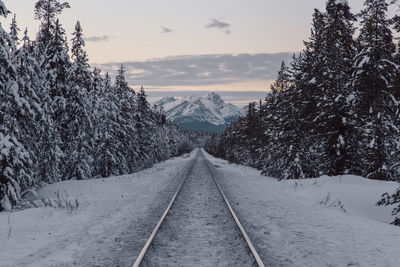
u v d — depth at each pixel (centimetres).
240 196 1376
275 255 607
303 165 2338
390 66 1856
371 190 1488
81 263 560
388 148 1909
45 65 2145
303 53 2500
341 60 2012
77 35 2378
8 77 1304
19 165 1266
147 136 4228
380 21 1955
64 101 2170
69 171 2330
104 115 2761
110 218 933
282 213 1005
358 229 796
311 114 2275
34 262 567
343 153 1942
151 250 611
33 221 907
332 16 2267
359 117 1969
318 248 650
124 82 3372
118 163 2834
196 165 3728
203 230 772
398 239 702
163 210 1027
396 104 1809
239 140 5369
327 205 1204
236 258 577
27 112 1420
